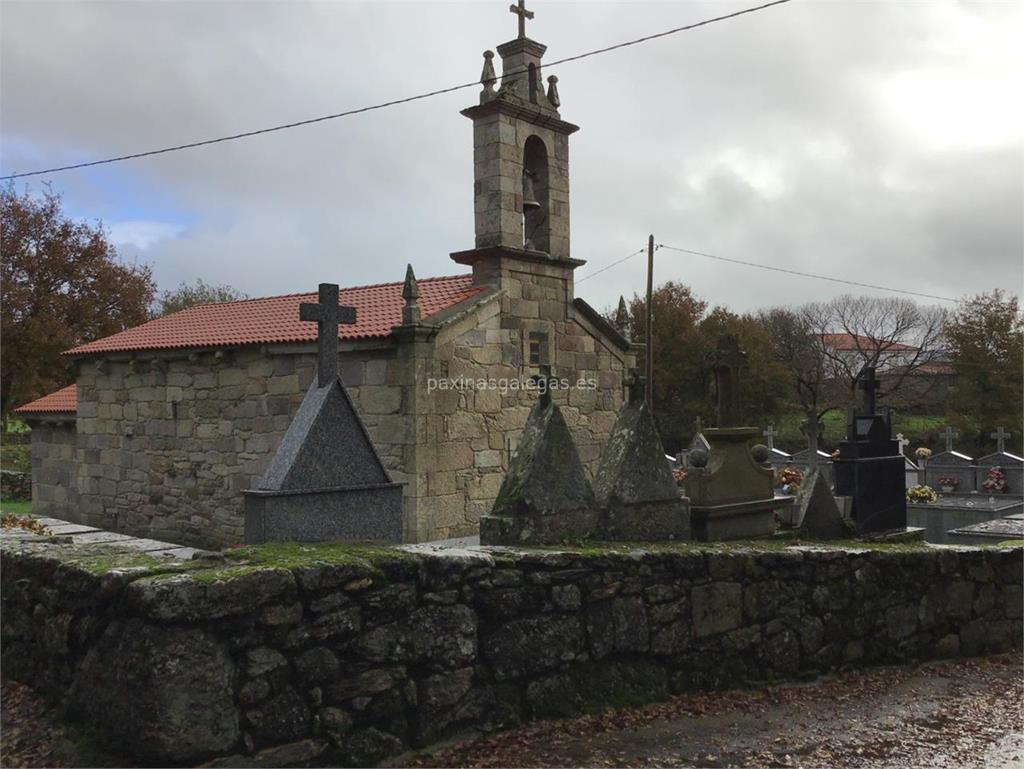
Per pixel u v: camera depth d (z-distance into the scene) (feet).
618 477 21.13
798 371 157.79
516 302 44.86
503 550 17.28
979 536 38.17
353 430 20.13
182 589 12.38
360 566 14.56
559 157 48.03
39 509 61.72
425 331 38.60
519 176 45.55
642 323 144.87
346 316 20.71
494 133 44.57
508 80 46.44
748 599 21.11
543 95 46.93
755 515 24.88
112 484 54.70
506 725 16.46
